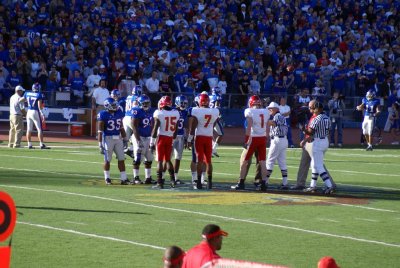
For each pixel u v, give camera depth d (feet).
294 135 261.85
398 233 106.01
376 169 180.96
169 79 266.16
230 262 54.08
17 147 202.90
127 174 158.71
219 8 307.37
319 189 144.66
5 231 58.13
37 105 201.36
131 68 262.67
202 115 137.90
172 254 57.36
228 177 158.51
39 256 87.30
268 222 110.52
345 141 260.21
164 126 137.90
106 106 140.56
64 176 151.43
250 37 296.71
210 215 114.21
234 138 250.78
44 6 269.23
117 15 280.10
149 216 111.86
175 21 289.94
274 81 283.79
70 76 255.29
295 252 92.79
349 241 100.01
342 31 320.70
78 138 234.17
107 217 110.11
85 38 265.75
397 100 288.10
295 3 319.27
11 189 132.36
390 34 326.65
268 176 142.61
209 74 274.36
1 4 266.98
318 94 276.41
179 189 139.13
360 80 295.28
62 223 105.09
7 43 257.55
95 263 84.84
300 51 301.22
